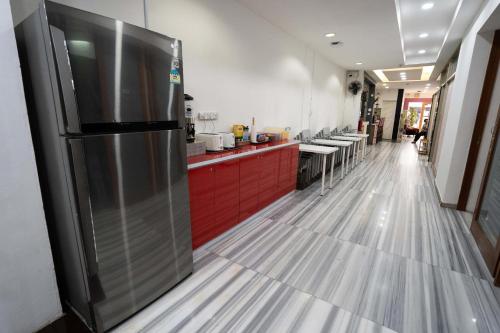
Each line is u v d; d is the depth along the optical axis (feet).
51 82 3.75
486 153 10.18
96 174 4.13
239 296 5.71
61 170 4.16
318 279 6.33
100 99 4.07
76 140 3.84
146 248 5.14
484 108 10.03
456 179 10.99
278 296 5.72
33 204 4.34
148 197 5.01
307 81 16.60
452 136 11.47
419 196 12.79
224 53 9.45
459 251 7.72
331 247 7.82
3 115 3.87
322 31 12.95
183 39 7.80
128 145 4.51
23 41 4.18
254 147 9.63
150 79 4.79
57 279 5.39
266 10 10.46
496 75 9.70
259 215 9.88
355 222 9.64
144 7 6.64
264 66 11.93
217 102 9.48
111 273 4.60
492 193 7.86
